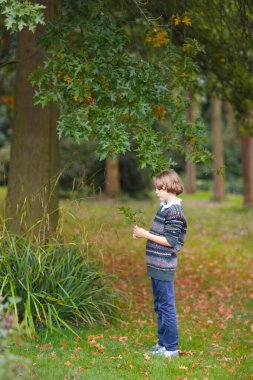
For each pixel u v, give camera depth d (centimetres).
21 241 525
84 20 554
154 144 473
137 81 497
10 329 295
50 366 400
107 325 527
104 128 455
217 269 932
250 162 1839
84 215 612
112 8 642
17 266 491
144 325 549
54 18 571
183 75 544
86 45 524
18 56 646
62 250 531
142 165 463
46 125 651
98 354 443
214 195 2223
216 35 698
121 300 623
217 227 1452
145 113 481
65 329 495
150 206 1791
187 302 682
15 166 651
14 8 399
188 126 532
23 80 646
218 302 690
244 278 863
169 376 399
